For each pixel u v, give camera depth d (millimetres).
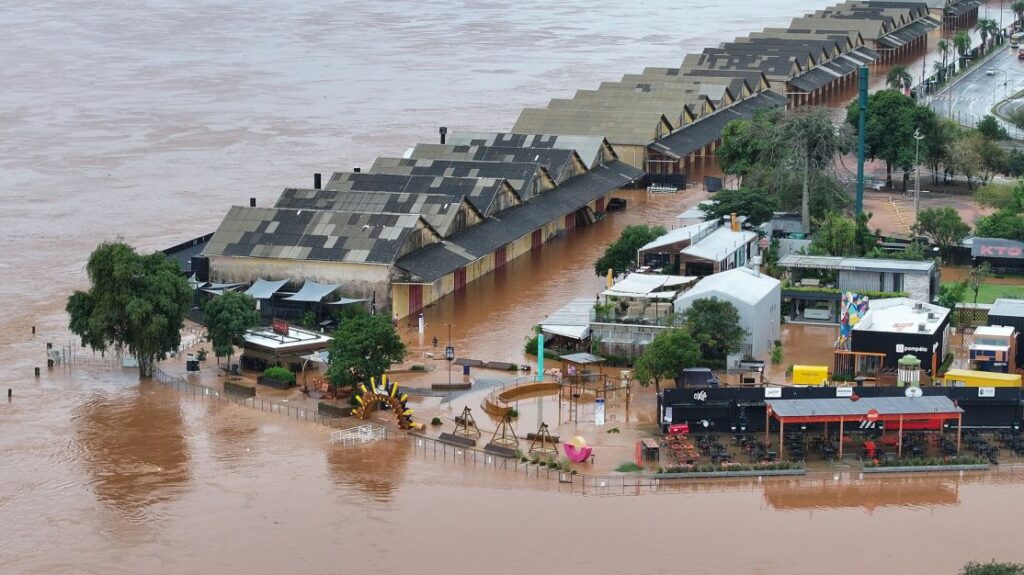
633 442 183375
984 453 176125
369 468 176625
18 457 180875
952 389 181375
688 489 169750
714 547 155125
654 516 162625
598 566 150875
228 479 174000
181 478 174500
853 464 175375
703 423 183125
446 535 158375
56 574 150250
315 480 173500
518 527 160375
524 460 177625
